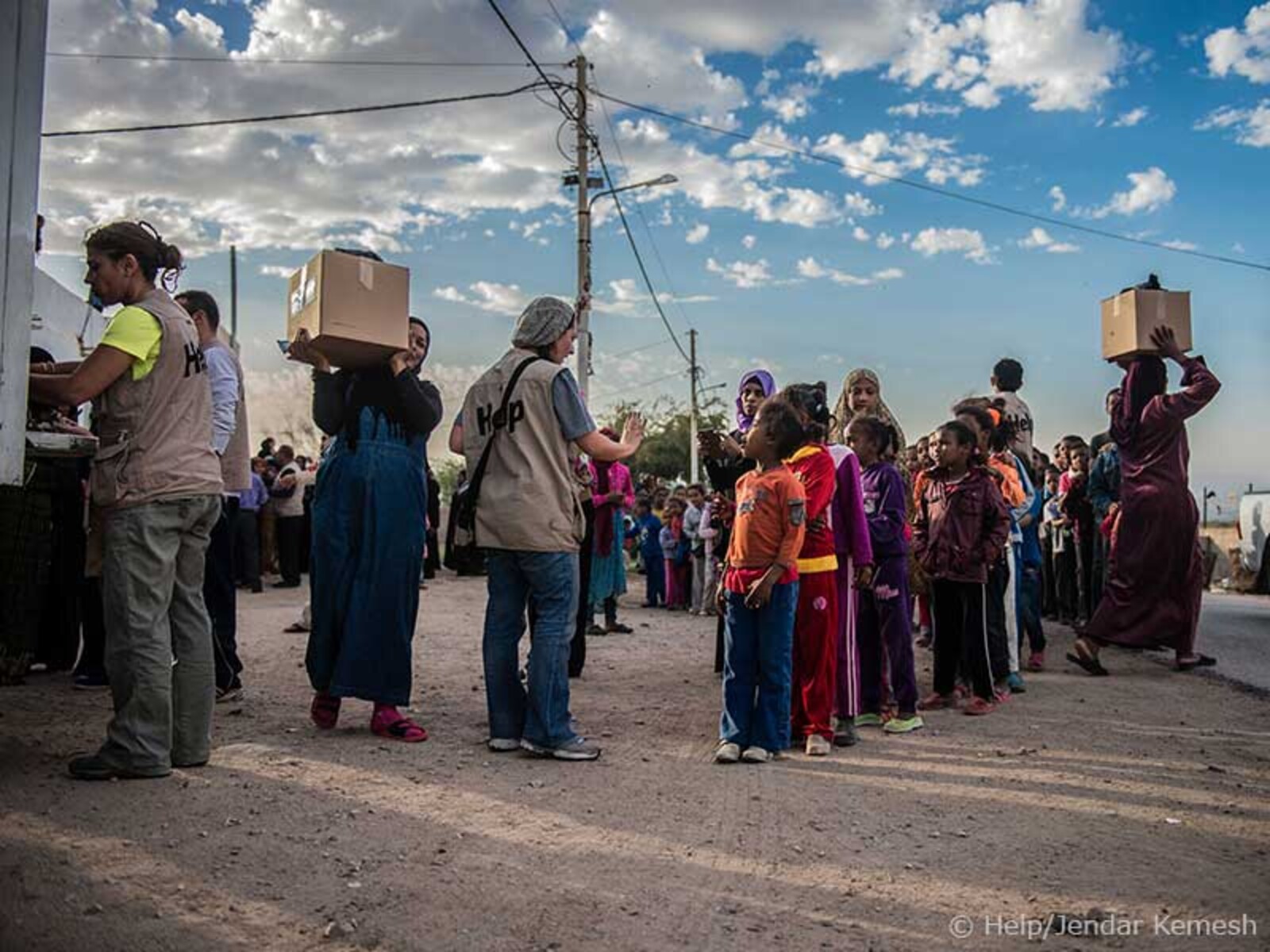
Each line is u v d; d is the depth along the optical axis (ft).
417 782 15.64
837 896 11.93
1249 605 53.88
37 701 21.44
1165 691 26.40
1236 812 15.46
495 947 10.26
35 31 14.37
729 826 14.24
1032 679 28.35
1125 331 29.17
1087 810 15.44
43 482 19.36
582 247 81.00
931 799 15.92
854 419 22.72
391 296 17.69
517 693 18.33
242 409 21.59
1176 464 29.17
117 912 10.53
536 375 17.90
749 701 18.63
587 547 27.12
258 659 27.63
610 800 15.21
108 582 15.08
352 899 11.16
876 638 21.88
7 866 11.43
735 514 19.43
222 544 21.33
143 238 15.80
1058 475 41.16
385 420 18.58
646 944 10.48
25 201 14.23
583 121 80.74
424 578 64.75
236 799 14.23
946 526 23.54
